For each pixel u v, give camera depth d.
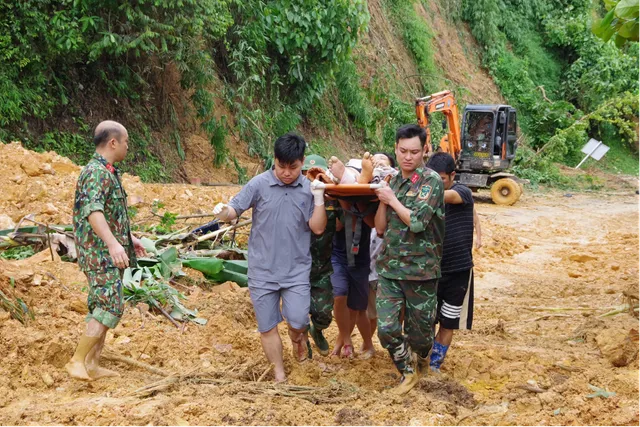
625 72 35.75
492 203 22.30
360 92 24.14
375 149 24.22
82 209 4.86
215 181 17.28
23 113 14.07
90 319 5.00
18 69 13.70
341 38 19.55
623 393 5.07
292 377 5.39
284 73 20.44
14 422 4.29
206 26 15.67
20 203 9.37
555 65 37.53
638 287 7.66
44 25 13.14
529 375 5.63
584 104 36.00
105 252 4.96
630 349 5.93
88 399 4.75
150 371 5.42
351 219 5.40
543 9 38.34
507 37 36.44
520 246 13.89
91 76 15.73
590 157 34.19
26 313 5.83
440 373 5.62
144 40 14.46
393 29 28.48
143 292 6.70
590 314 8.23
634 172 35.03
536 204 22.47
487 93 32.72
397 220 5.04
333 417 4.59
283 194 5.17
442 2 33.38
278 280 5.22
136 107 16.53
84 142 14.97
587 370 5.61
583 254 12.66
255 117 18.66
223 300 7.30
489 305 9.08
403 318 5.72
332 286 5.69
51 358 5.27
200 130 18.12
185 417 4.44
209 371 5.44
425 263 5.02
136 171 15.54
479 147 22.14
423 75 28.09
